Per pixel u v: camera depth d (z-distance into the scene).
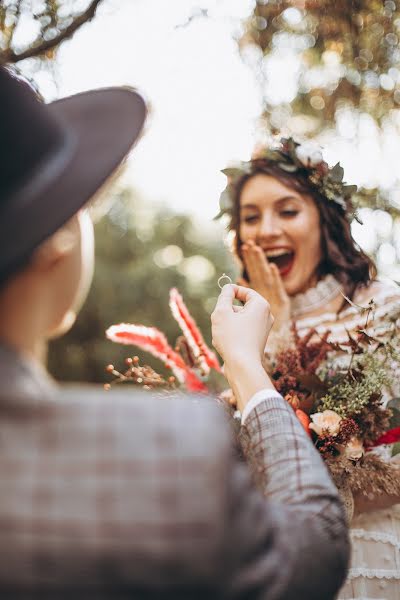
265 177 2.14
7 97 0.79
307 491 0.92
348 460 1.79
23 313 0.80
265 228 2.12
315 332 2.01
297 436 0.98
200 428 0.77
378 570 1.84
